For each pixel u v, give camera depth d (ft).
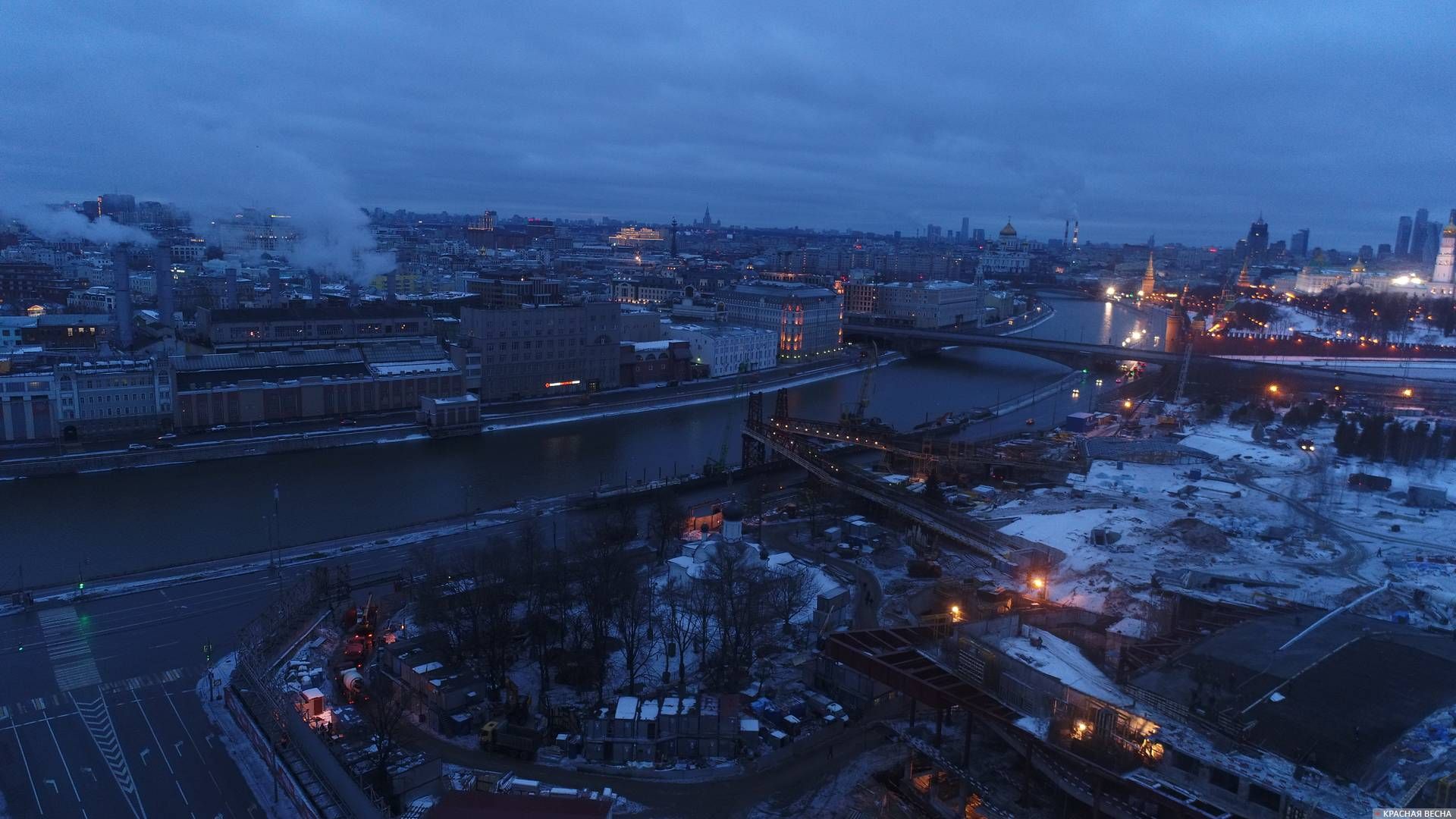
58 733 443.32
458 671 489.67
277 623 564.30
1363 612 566.77
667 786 416.46
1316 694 382.63
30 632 554.87
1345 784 327.88
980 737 449.06
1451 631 474.49
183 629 564.30
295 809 388.78
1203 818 321.52
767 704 481.87
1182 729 367.04
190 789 402.52
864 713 480.64
